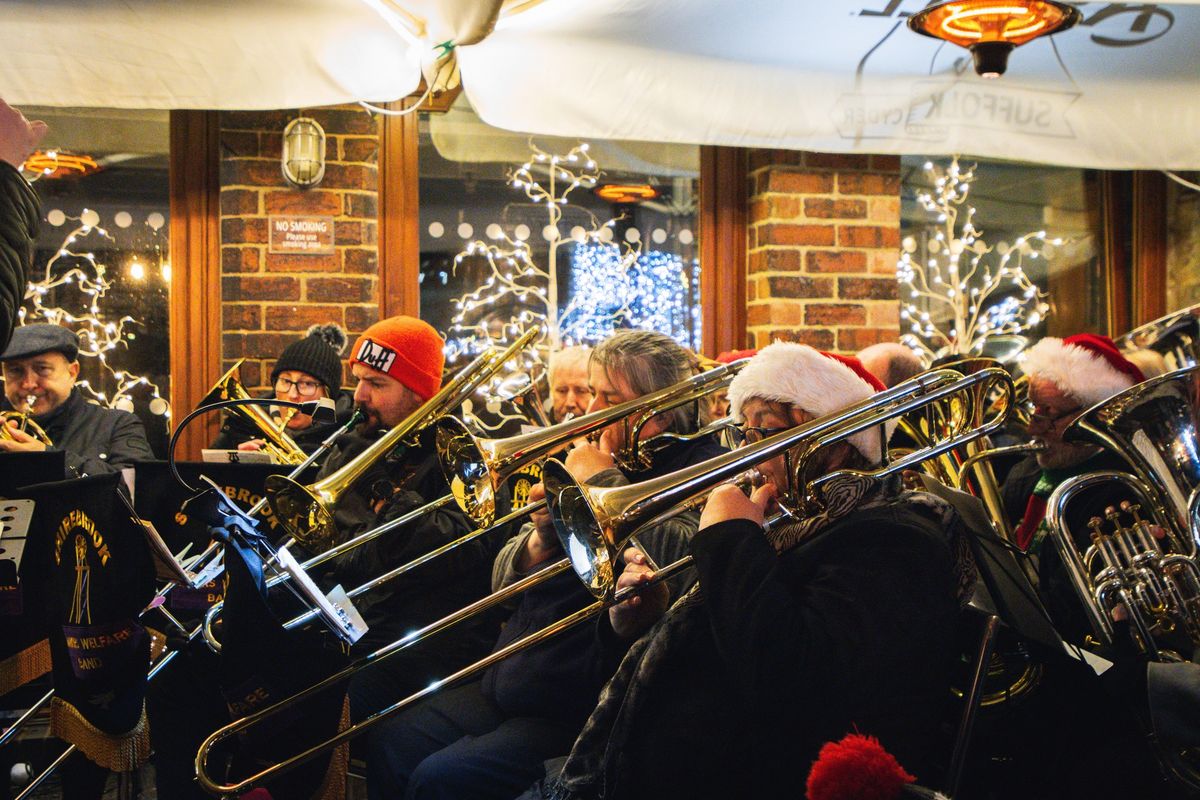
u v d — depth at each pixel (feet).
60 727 7.92
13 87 9.95
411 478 10.00
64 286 14.92
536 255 15.97
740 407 7.38
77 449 13.56
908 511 6.65
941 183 16.76
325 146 14.74
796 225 15.74
